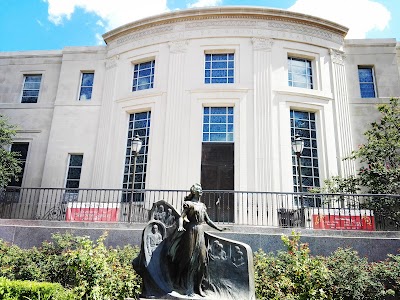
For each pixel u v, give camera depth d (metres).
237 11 14.87
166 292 5.31
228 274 5.37
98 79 16.64
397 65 15.86
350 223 9.64
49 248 8.35
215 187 13.34
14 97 17.47
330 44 15.52
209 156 13.76
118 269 6.94
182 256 5.43
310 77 15.32
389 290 6.52
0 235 9.55
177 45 15.01
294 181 13.62
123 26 16.08
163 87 14.66
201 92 14.23
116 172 14.51
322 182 13.77
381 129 13.58
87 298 6.25
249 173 13.19
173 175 13.34
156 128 14.21
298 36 15.09
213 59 15.16
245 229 9.06
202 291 5.39
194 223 5.48
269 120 13.72
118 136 14.98
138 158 14.52
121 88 15.74
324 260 7.43
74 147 15.72
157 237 5.89
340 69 15.41
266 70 14.35
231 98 14.09
